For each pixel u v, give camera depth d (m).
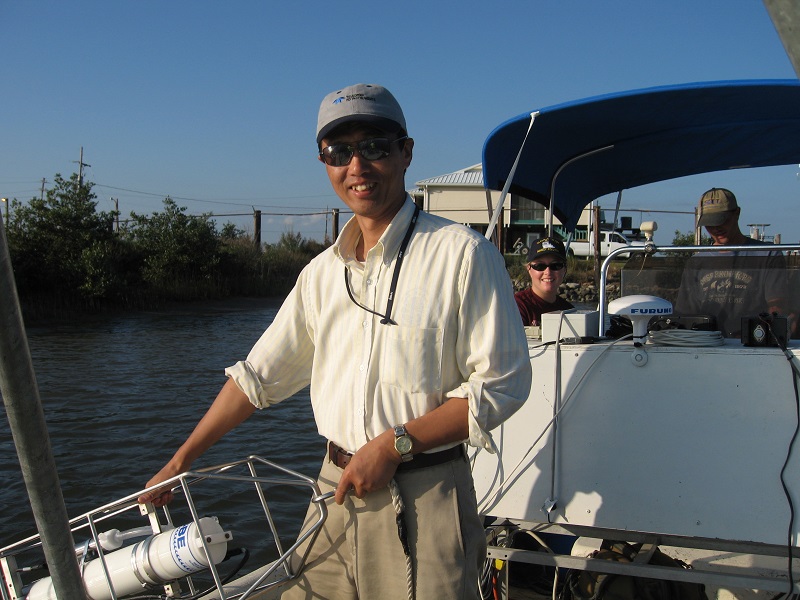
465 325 2.00
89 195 25.75
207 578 4.62
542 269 4.64
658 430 2.79
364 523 2.03
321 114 2.09
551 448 2.93
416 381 1.98
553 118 3.55
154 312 23.61
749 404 2.68
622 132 3.98
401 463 1.98
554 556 2.74
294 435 8.12
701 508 2.71
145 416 8.91
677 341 2.81
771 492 2.63
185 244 28.30
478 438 1.91
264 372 2.33
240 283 30.14
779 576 2.64
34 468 1.32
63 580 1.43
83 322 20.28
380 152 2.04
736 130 4.01
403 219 2.08
